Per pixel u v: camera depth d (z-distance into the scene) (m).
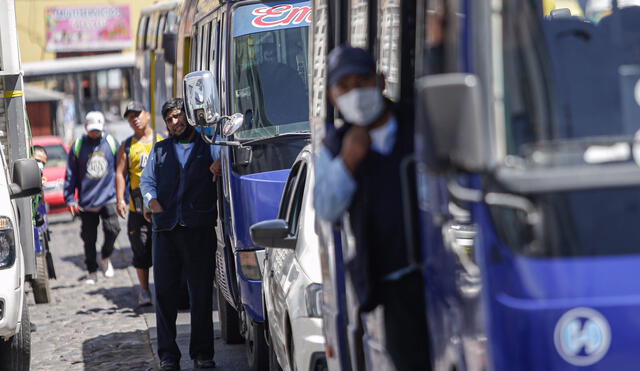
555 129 10.41
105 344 32.50
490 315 10.10
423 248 12.31
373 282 12.88
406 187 12.38
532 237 9.84
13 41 33.53
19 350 26.69
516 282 9.88
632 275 9.79
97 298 41.78
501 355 10.02
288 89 29.22
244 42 29.39
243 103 29.06
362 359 14.55
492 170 10.01
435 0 11.88
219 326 34.84
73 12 133.50
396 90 14.55
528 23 10.68
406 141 12.92
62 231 71.56
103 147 44.84
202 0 34.97
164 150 26.97
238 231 27.27
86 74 112.44
